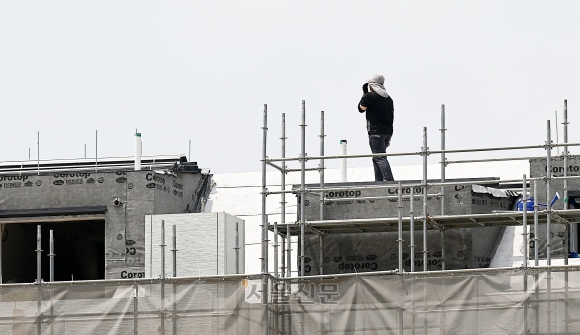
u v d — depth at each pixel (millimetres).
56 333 90438
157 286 89938
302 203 95875
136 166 115812
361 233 100562
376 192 100125
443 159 98625
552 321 85062
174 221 103312
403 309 87375
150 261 103125
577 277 85188
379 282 88000
